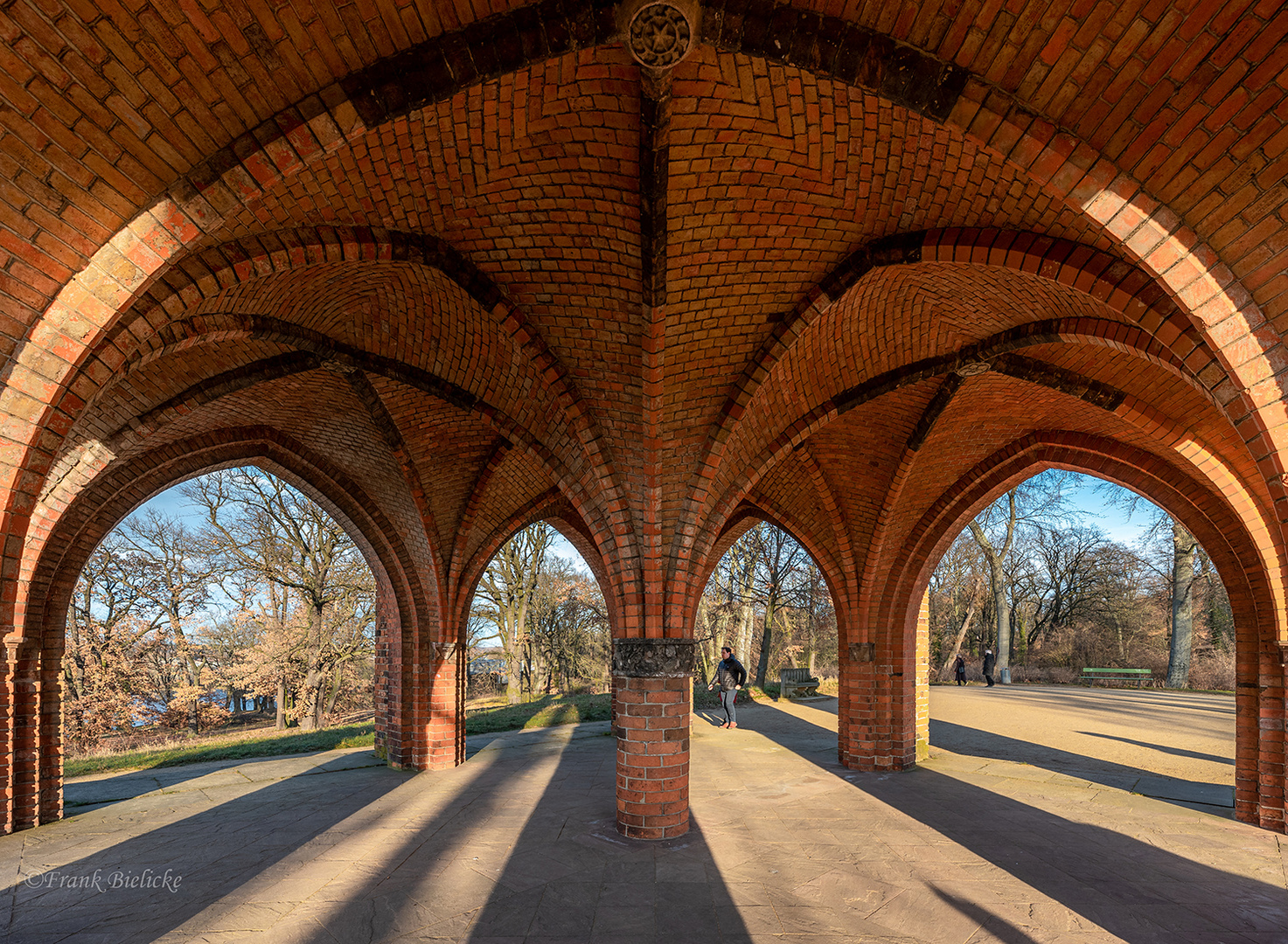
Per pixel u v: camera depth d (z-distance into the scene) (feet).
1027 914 18.84
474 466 39.37
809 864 23.02
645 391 24.99
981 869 22.50
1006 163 14.48
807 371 28.40
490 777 38.04
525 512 43.60
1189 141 12.84
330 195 18.03
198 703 80.18
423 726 40.88
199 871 22.79
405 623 42.09
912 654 40.98
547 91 16.37
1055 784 35.50
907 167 18.16
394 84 14.12
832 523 40.45
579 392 26.53
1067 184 13.97
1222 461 27.71
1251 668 29.35
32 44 11.66
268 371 29.32
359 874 22.29
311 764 43.75
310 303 25.26
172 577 77.77
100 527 33.78
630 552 27.61
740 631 101.96
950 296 25.72
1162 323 17.08
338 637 77.61
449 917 18.84
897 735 39.45
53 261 13.06
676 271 21.84
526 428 30.14
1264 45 11.65
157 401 27.45
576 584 107.34
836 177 18.94
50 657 31.37
